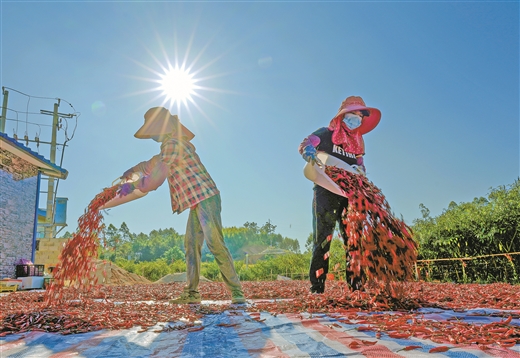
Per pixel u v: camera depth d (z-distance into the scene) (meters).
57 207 22.25
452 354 1.59
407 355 1.59
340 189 3.97
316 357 1.62
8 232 13.90
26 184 15.11
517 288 5.62
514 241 8.77
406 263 3.51
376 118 4.81
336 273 10.51
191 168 4.09
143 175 4.09
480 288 5.68
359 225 3.66
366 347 1.74
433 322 2.29
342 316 2.67
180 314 3.03
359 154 4.77
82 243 3.75
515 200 9.05
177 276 16.14
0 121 19.12
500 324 2.17
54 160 21.05
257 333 2.19
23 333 2.33
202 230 4.16
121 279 15.02
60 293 3.68
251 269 20.53
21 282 11.50
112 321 2.68
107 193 3.88
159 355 1.77
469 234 9.83
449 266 10.36
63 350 1.90
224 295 5.62
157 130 4.07
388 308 3.10
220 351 1.81
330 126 4.71
